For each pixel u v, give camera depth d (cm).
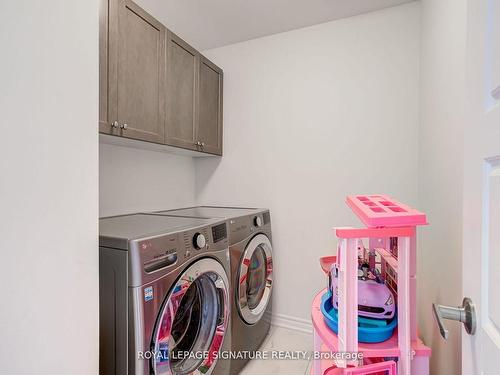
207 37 228
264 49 229
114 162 183
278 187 227
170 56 176
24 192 65
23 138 65
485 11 55
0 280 61
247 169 238
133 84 148
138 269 101
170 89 177
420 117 177
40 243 68
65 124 74
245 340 177
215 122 232
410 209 93
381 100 193
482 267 54
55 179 71
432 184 140
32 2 66
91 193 81
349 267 85
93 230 82
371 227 85
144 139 156
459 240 98
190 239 126
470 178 60
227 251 153
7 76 61
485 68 55
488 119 53
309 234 218
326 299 114
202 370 133
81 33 77
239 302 169
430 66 150
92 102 81
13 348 63
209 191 255
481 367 54
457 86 104
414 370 89
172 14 195
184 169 246
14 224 63
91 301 81
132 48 147
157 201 218
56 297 72
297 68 218
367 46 196
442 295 116
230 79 242
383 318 91
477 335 56
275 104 227
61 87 72
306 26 213
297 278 222
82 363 78
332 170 209
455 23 107
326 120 210
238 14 196
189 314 143
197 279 138
